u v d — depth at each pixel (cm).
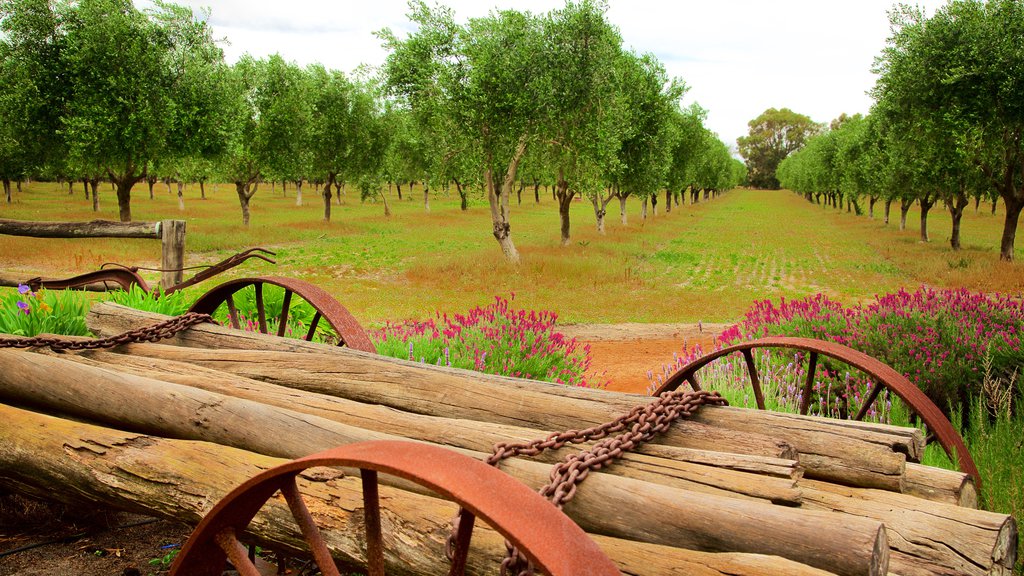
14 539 320
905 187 3238
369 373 314
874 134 3906
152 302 536
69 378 303
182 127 2677
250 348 382
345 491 212
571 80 2134
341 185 6594
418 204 7050
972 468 271
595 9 2105
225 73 2897
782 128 18075
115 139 2545
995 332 643
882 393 555
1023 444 394
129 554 306
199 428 266
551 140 2245
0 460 273
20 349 360
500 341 664
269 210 5541
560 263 2278
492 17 2131
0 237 2677
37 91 2461
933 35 2148
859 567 151
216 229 3578
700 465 203
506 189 2312
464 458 151
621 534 182
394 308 1598
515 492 143
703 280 2223
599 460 201
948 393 571
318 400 290
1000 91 2047
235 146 2895
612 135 2247
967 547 174
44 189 7381
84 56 2486
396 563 189
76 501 268
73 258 2147
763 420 239
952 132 2116
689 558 161
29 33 2480
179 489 232
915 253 2883
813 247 3344
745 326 809
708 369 672
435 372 303
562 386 283
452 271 2222
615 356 1109
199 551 187
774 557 154
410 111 2328
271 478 166
